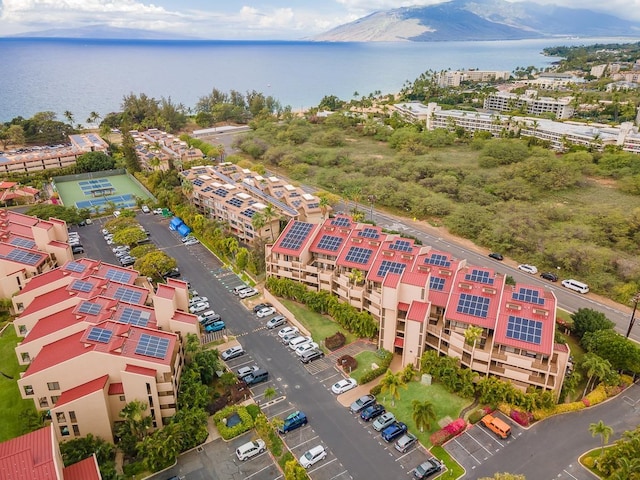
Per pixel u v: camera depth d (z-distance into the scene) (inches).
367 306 3612.2
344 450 2573.8
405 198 6230.3
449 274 3376.0
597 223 5260.8
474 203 6043.3
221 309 3954.2
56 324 2967.5
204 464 2486.5
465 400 2898.6
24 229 4404.5
